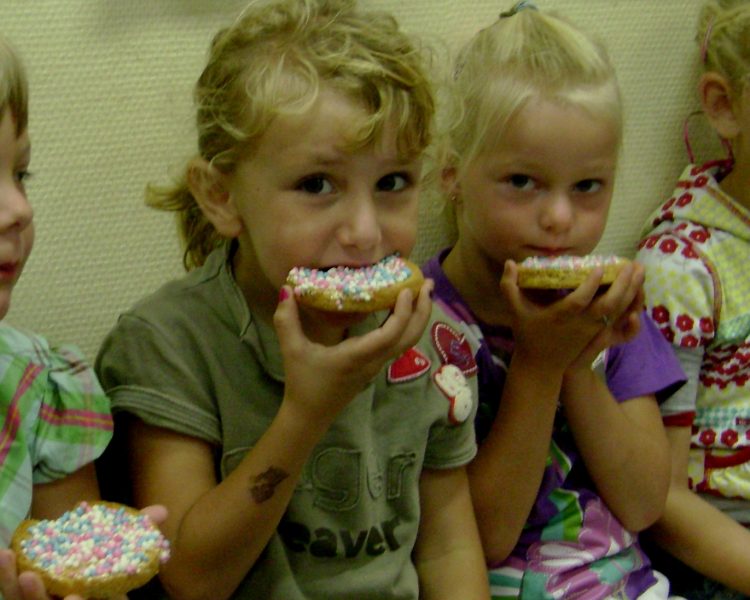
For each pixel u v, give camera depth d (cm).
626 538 116
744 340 124
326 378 81
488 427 115
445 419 101
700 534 121
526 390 105
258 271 93
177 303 93
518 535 111
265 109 84
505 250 109
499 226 108
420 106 87
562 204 105
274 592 92
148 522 77
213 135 90
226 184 91
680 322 123
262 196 87
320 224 86
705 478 127
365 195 86
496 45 107
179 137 104
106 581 70
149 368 90
